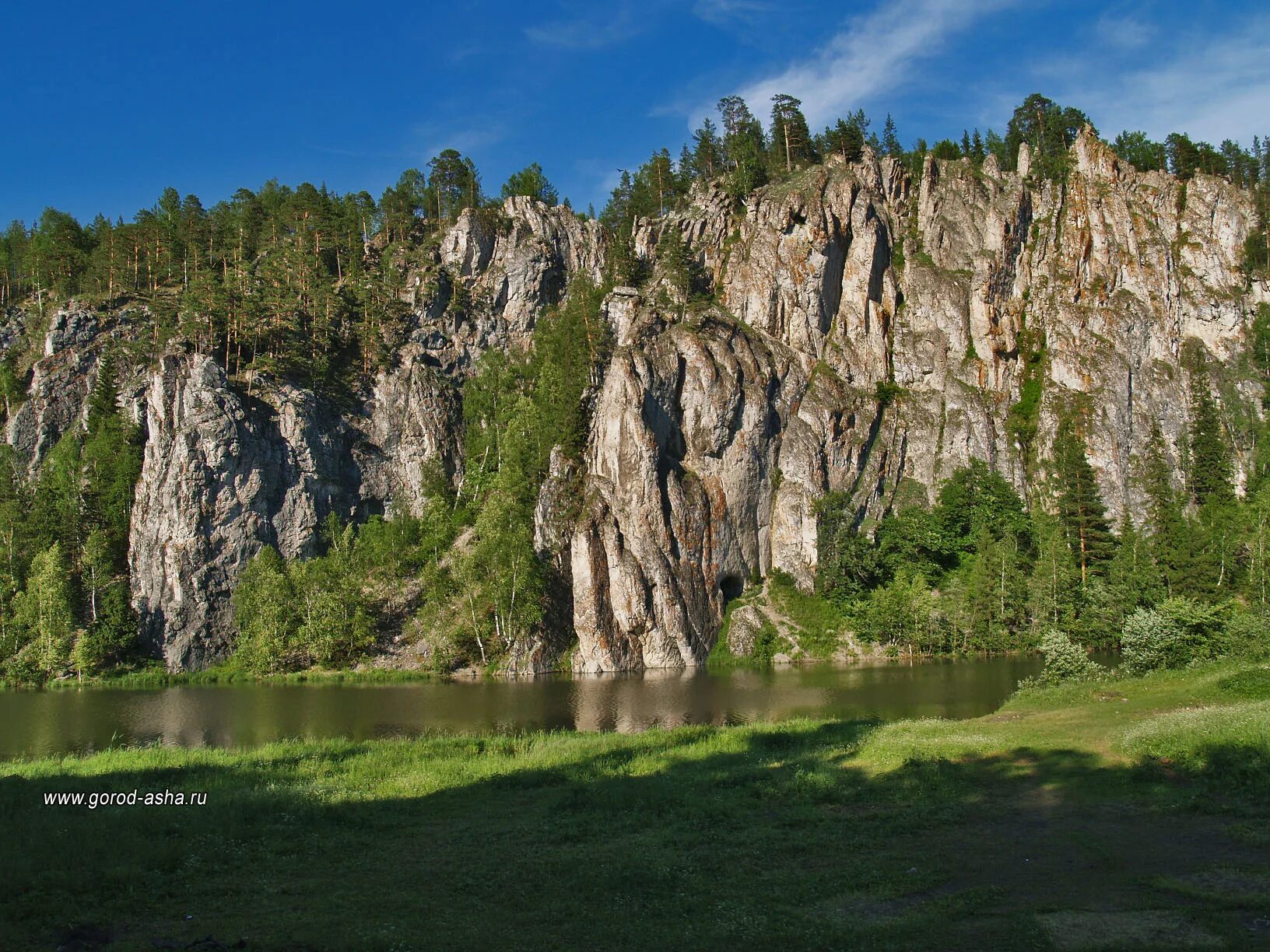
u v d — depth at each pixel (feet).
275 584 365.40
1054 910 56.18
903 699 221.87
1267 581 322.14
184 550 383.86
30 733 204.44
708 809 90.63
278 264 526.98
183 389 406.41
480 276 565.53
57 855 75.31
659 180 599.98
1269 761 87.30
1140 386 449.48
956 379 445.78
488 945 54.19
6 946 55.62
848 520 398.42
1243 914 54.34
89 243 588.09
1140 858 67.05
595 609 352.69
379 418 478.59
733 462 400.47
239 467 404.57
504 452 431.84
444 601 364.38
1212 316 471.21
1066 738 114.83
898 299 469.16
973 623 340.18
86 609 377.71
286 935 56.59
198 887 68.54
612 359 409.49
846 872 67.82
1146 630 180.34
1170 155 563.07
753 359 420.36
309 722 215.72
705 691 262.88
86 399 458.91
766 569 401.90
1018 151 551.59
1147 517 403.13
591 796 98.89
